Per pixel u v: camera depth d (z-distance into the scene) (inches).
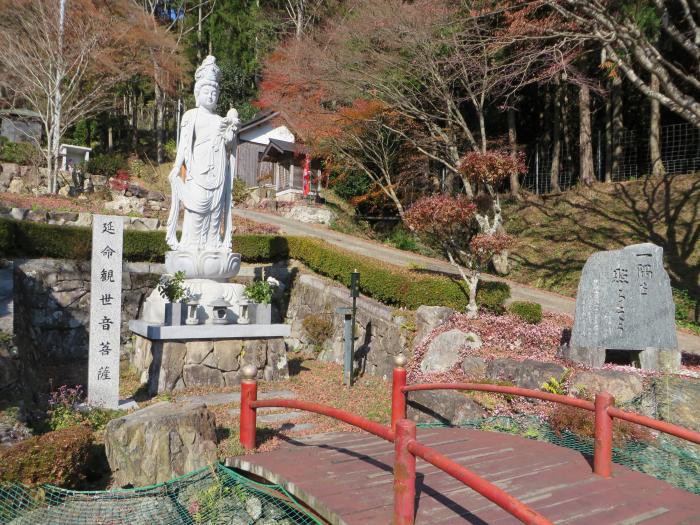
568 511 127.1
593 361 275.3
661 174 690.2
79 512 153.9
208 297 322.3
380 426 118.1
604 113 866.1
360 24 548.7
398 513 108.3
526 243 639.8
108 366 246.8
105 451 187.8
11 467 151.9
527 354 304.3
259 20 1154.7
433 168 779.4
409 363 324.2
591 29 381.1
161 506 159.8
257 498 157.2
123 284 396.8
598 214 657.6
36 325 359.3
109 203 633.0
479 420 231.9
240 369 316.5
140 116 1515.7
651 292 275.1
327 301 413.7
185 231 332.8
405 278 374.3
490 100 704.4
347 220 820.6
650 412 230.1
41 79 702.5
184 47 1203.2
